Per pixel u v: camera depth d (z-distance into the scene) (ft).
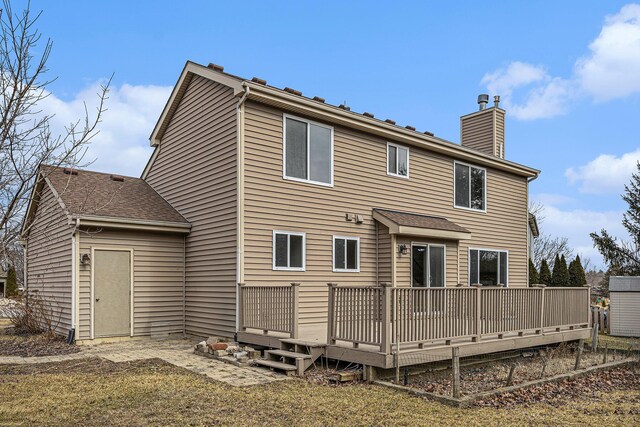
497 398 23.04
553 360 34.71
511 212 58.39
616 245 78.89
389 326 24.57
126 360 29.66
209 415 19.16
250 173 35.09
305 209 38.17
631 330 49.93
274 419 18.92
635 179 79.56
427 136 46.55
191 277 40.09
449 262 48.06
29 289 46.75
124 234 38.22
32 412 19.34
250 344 32.37
